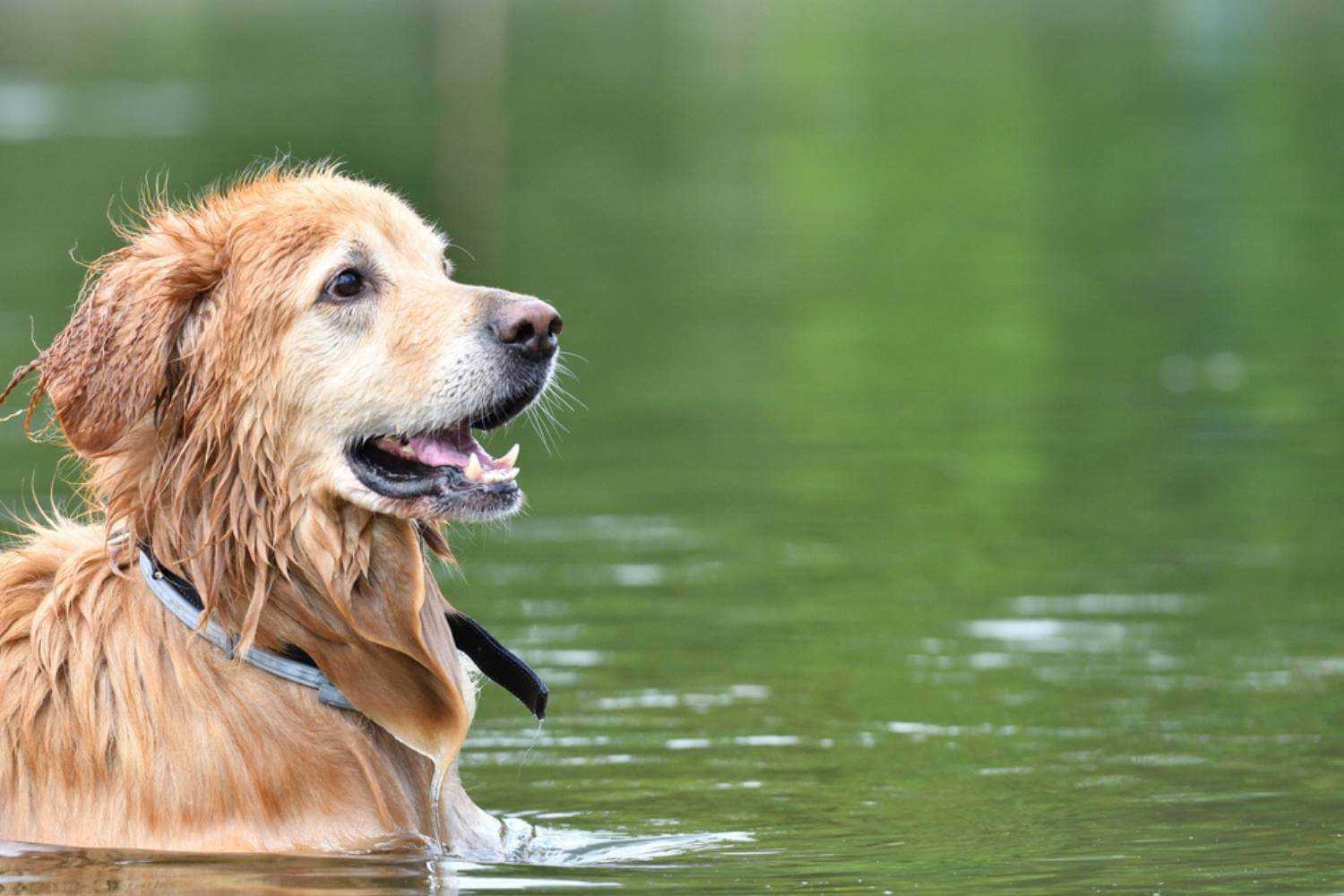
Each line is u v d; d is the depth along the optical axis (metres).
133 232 8.41
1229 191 35.97
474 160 40.31
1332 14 76.62
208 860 7.38
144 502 7.79
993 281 27.31
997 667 11.10
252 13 90.12
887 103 52.47
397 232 8.11
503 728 10.16
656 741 9.80
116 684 7.68
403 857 7.55
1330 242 29.84
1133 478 16.23
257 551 7.73
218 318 7.72
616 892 7.17
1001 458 17.06
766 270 28.58
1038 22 79.19
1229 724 9.84
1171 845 7.79
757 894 7.14
